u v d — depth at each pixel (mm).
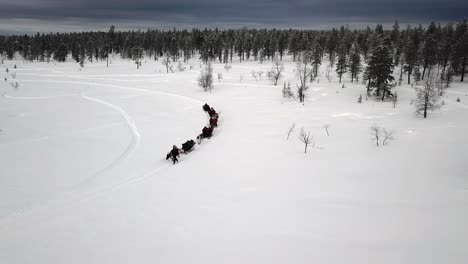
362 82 86500
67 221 23266
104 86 98562
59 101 76938
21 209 26484
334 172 29562
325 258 16328
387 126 47844
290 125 50000
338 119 53156
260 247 17781
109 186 30594
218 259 17000
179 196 26250
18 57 189125
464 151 33750
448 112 55031
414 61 85188
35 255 19172
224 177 30125
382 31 137875
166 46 172750
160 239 19531
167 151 41875
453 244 16422
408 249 16375
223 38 169000
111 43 191125
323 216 20781
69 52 192750
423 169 28984
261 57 137125
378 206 21641
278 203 23312
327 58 135125
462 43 81938
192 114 62875
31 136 49031
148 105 71688
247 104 69312
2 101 76750
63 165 37250
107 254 18500
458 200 21453
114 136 48969
